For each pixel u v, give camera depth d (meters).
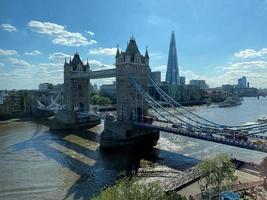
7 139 112.75
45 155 85.88
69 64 151.25
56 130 135.88
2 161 79.44
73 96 151.38
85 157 83.31
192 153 84.00
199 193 44.28
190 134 77.25
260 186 47.38
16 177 66.12
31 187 60.00
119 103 107.50
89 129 138.50
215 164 43.94
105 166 73.81
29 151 91.12
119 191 34.19
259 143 64.88
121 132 97.62
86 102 157.00
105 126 99.12
